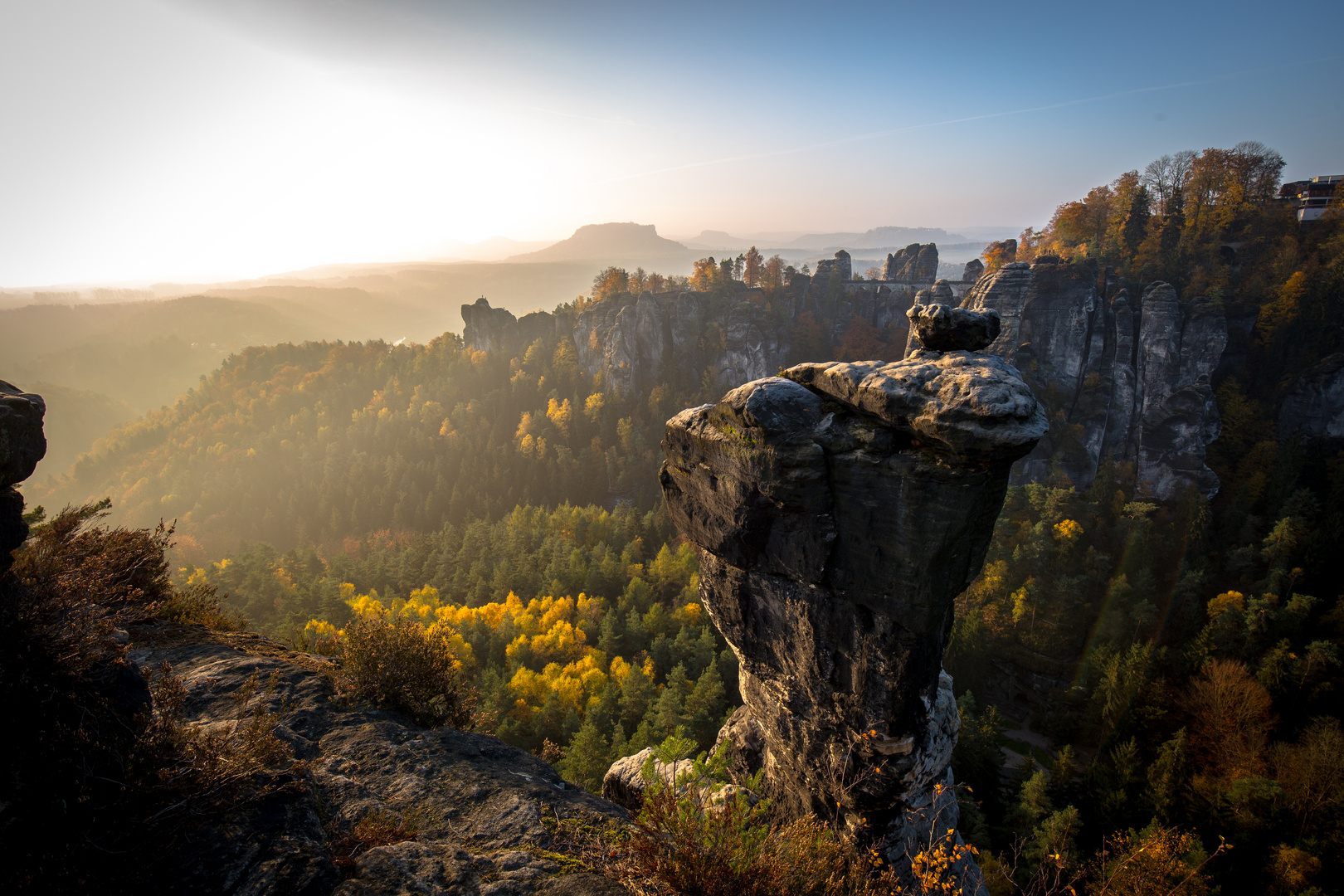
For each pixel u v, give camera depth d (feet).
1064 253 376.68
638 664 179.52
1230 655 166.61
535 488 379.35
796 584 34.22
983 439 25.23
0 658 18.63
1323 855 95.55
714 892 21.12
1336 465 250.57
